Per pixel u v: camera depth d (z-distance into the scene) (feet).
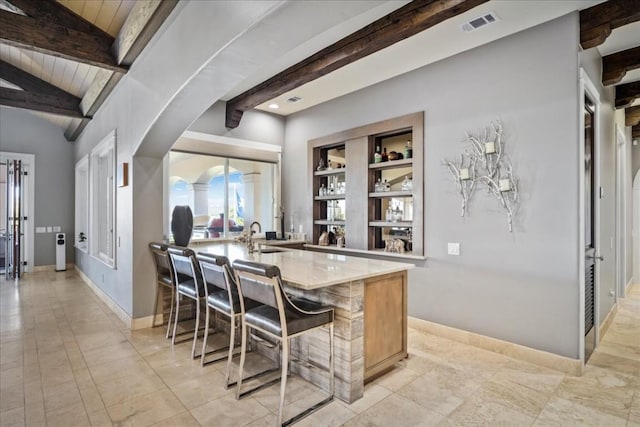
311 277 7.51
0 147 21.98
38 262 23.41
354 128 15.25
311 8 5.86
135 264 12.36
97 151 17.22
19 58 15.58
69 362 9.64
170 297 13.14
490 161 10.68
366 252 14.60
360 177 15.07
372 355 8.53
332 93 15.56
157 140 11.72
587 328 10.02
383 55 11.61
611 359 10.08
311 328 7.42
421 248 12.46
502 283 10.43
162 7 8.82
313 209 17.57
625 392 8.16
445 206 11.83
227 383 8.23
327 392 8.07
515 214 10.16
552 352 9.43
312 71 11.93
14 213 21.39
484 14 9.15
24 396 7.88
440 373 9.05
